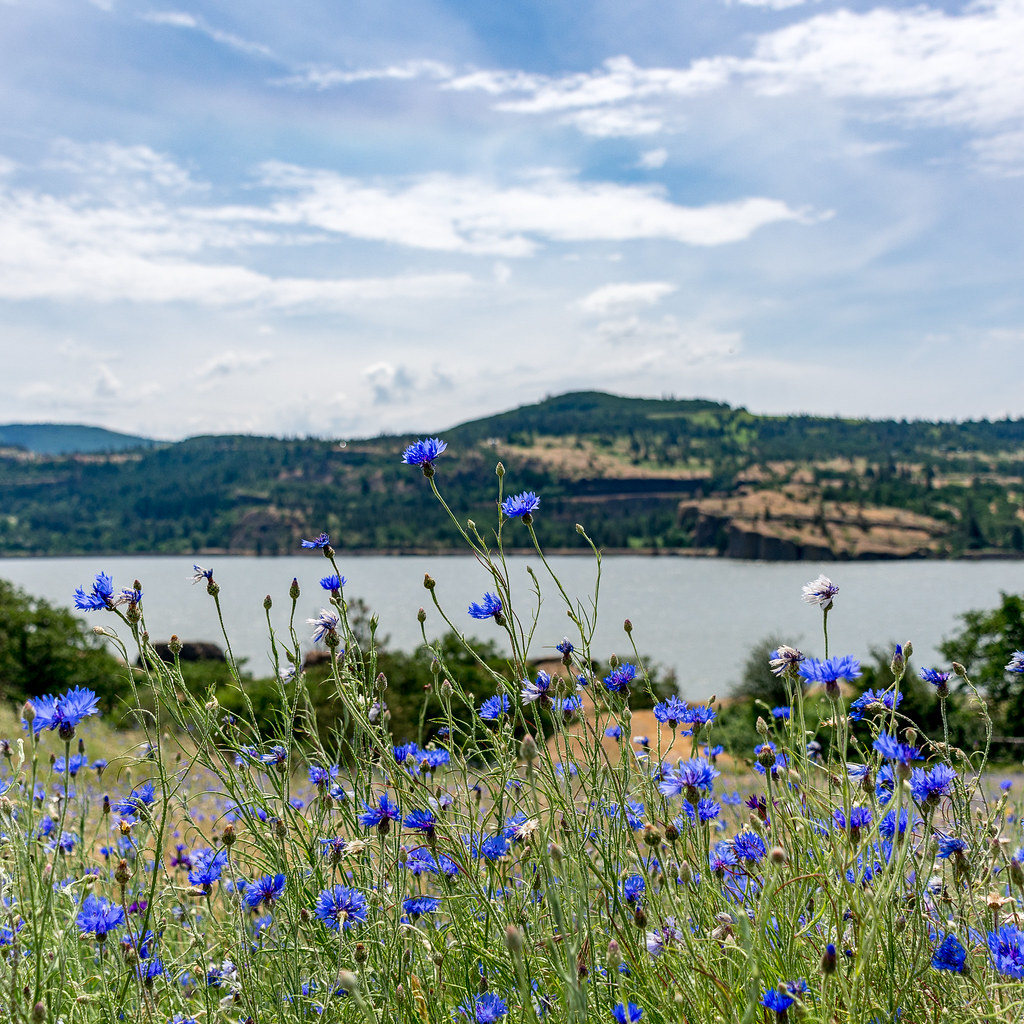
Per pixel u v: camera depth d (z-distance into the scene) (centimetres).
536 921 239
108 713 1109
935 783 218
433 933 261
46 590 14250
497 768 272
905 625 8894
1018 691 2689
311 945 264
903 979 219
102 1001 249
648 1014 224
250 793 276
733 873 277
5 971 229
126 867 239
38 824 341
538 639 2755
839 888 225
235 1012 264
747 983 200
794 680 258
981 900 240
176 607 11756
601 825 250
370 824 244
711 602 11475
